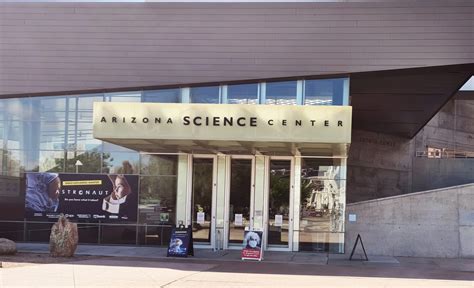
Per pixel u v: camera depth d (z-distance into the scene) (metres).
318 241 17.48
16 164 18.91
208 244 18.05
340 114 14.36
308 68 17.19
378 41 16.95
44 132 18.89
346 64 17.03
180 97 18.08
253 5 17.61
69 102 18.81
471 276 12.87
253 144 15.75
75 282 10.66
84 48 18.34
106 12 18.33
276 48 17.41
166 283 10.80
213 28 17.75
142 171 18.45
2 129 19.03
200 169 18.38
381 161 30.95
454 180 31.66
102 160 18.59
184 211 18.22
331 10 17.25
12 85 18.56
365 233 17.23
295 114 14.47
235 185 18.22
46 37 18.55
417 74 17.59
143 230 18.23
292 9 17.44
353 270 13.56
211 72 17.66
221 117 14.66
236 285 10.71
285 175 18.00
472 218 16.83
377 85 19.91
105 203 18.44
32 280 10.77
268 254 16.67
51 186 18.67
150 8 18.11
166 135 14.73
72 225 15.12
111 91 18.41
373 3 17.06
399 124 28.34
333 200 17.59
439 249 16.88
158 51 17.97
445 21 16.73
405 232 17.06
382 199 17.27
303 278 11.93
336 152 17.34
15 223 18.73
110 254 15.88
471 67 16.88
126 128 14.83
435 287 11.02
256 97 17.73
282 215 17.83
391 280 11.94
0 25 18.75
